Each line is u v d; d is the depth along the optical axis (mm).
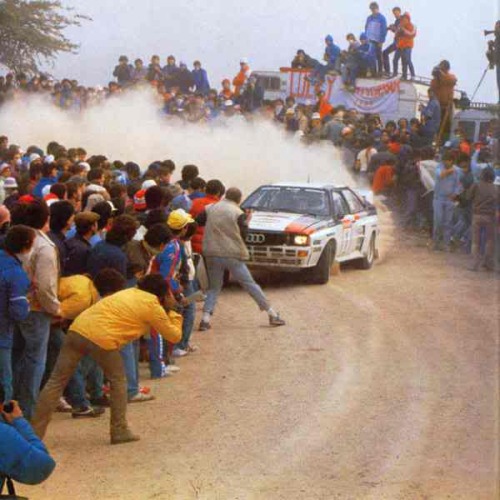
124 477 11969
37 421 13055
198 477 11906
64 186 18156
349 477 11805
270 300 24281
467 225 31234
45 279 13172
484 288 25766
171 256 16656
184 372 17281
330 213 27438
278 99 43156
